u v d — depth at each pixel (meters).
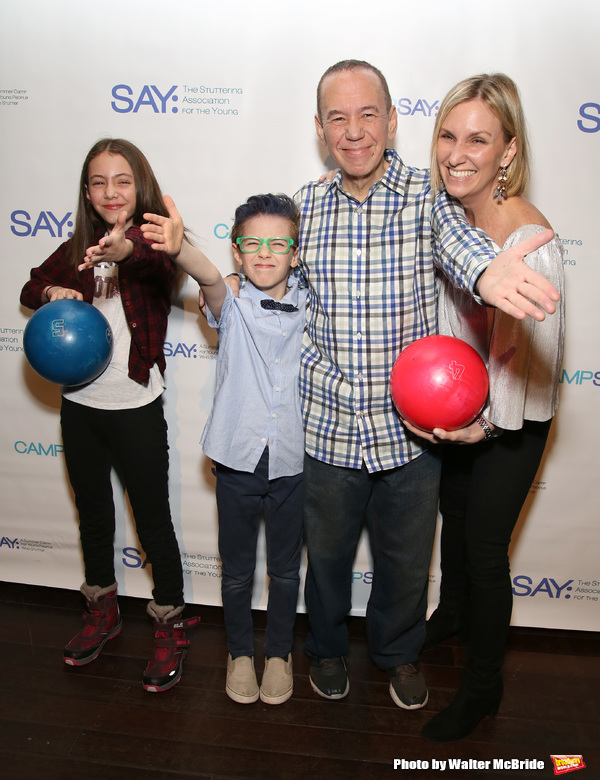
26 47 1.76
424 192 1.42
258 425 1.59
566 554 2.01
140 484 1.77
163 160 1.79
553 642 2.04
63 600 2.19
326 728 1.68
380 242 1.43
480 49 1.64
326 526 1.61
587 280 1.77
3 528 2.20
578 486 1.94
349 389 1.49
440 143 1.31
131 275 1.63
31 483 2.13
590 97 1.64
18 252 1.92
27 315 1.98
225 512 1.68
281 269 1.52
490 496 1.47
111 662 1.90
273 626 1.78
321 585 1.67
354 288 1.45
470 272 1.12
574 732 1.68
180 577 1.88
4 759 1.57
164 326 1.76
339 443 1.52
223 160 1.78
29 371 2.03
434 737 1.63
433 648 1.98
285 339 1.56
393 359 1.48
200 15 1.68
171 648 1.83
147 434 1.75
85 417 1.75
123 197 1.60
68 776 1.53
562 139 1.68
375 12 1.63
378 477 1.58
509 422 1.33
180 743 1.62
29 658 1.91
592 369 1.84
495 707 1.66
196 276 1.40
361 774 1.54
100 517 1.88
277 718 1.71
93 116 1.79
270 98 1.72
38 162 1.83
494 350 1.34
